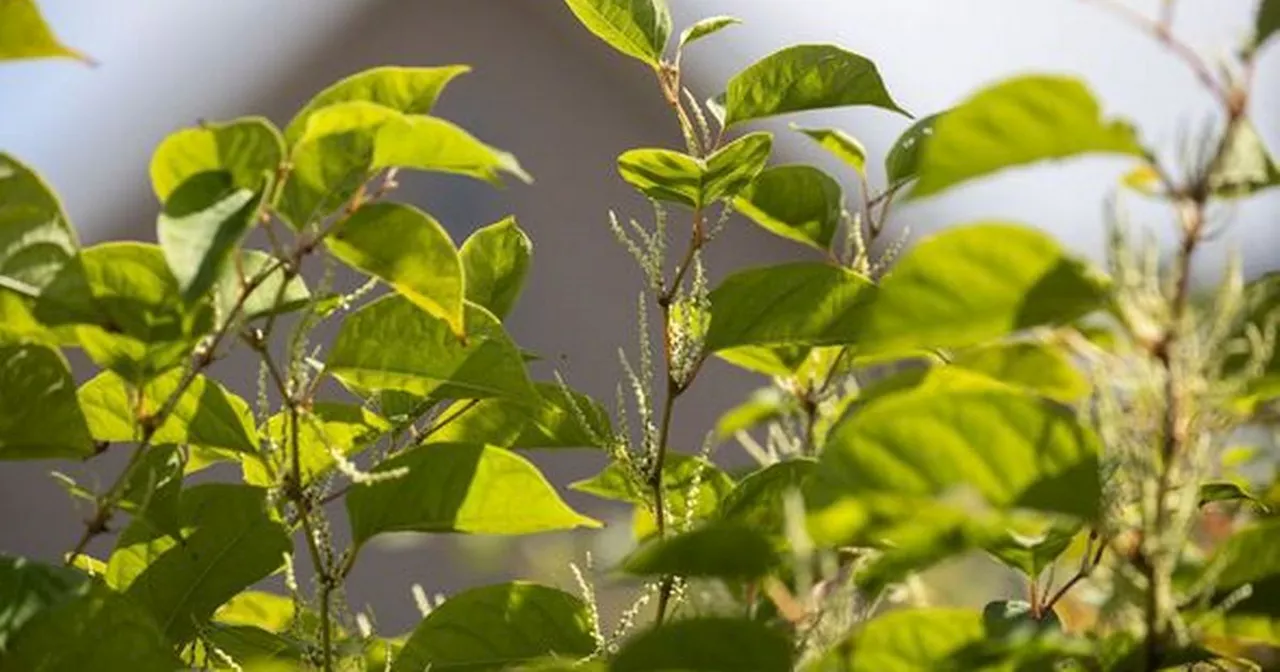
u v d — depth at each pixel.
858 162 3.98
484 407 3.65
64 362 2.99
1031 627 2.65
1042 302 2.33
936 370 3.40
